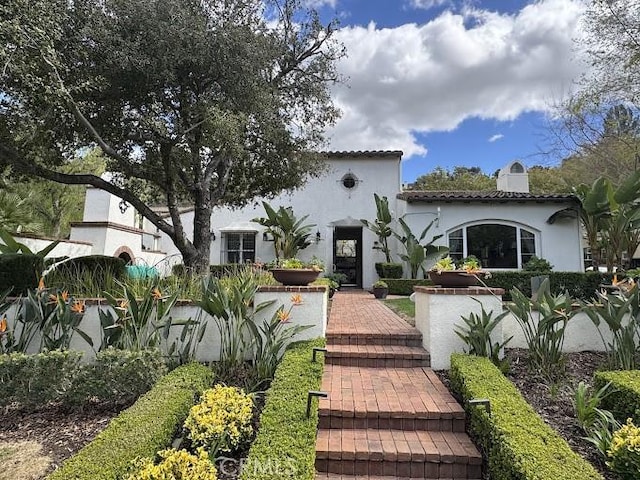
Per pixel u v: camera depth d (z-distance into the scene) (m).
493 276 12.46
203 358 5.80
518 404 3.86
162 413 3.66
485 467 3.76
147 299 5.22
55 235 18.23
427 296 5.99
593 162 16.23
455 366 4.90
